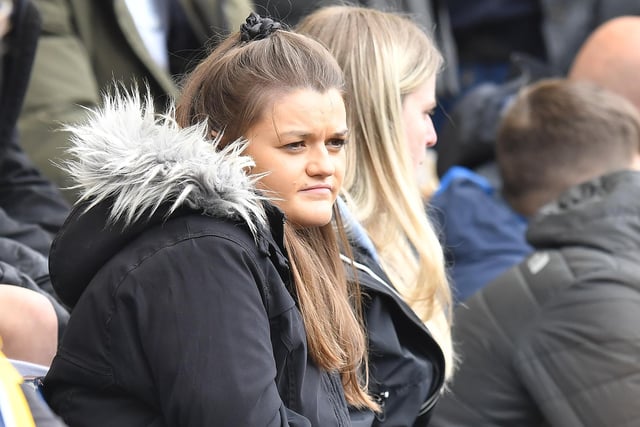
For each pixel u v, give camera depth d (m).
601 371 9.36
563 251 10.05
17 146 9.90
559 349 9.58
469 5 18.77
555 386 9.57
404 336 7.73
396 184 8.36
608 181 10.42
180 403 5.71
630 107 11.40
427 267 8.31
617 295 9.52
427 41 8.89
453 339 10.36
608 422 9.29
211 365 5.70
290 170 6.37
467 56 19.02
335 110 6.46
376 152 8.39
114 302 5.88
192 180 5.91
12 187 9.74
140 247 5.96
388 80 8.43
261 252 6.04
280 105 6.36
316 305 6.63
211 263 5.84
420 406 7.67
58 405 6.10
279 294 6.11
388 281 7.89
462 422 10.23
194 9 13.20
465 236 12.96
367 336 7.42
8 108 9.83
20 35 9.78
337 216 7.40
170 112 6.54
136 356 5.86
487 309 10.30
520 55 17.38
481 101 15.31
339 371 6.77
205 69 6.71
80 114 11.92
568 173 11.38
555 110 11.39
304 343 6.25
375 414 7.40
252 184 6.29
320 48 6.65
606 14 18.44
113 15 12.49
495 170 15.10
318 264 6.80
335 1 14.83
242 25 6.80
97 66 12.60
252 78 6.41
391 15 8.89
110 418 5.96
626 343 9.33
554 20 18.52
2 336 6.89
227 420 5.66
